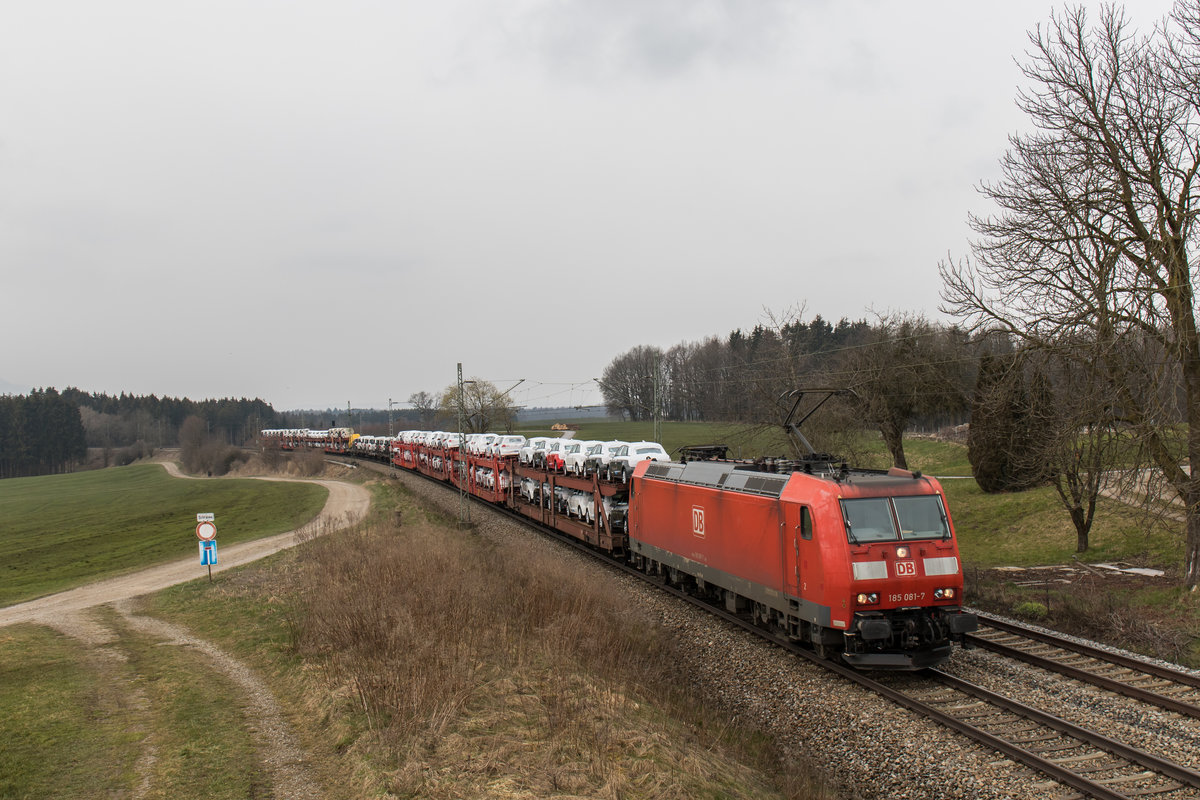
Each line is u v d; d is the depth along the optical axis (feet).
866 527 42.73
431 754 29.25
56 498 247.70
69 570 99.35
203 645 49.26
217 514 163.22
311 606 53.57
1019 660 45.03
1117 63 58.65
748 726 39.52
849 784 32.76
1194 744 32.30
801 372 119.65
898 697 38.88
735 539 54.13
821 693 41.70
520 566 67.72
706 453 67.77
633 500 77.56
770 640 51.80
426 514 128.98
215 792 26.73
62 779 27.48
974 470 117.19
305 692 37.52
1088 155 59.11
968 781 30.66
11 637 51.60
